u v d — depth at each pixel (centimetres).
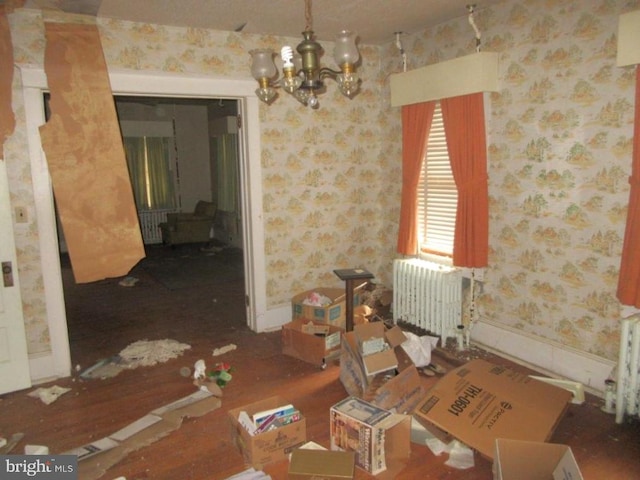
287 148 423
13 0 297
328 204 454
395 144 455
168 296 558
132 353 385
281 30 387
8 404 309
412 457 245
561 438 259
